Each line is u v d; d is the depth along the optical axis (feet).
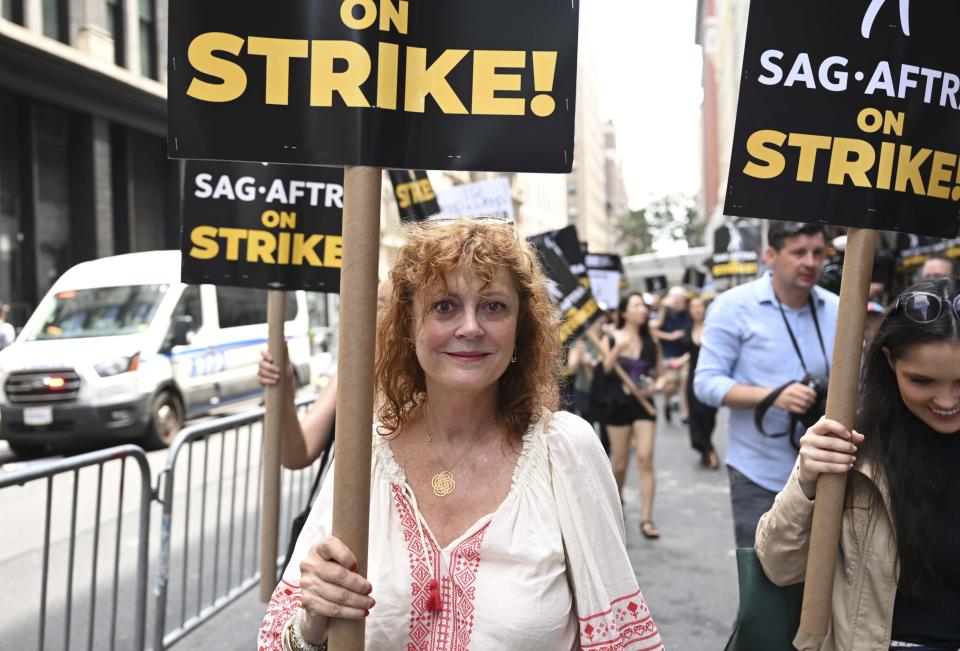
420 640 5.06
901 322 5.98
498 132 5.27
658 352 22.24
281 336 10.48
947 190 6.18
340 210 10.76
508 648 4.95
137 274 35.88
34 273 68.44
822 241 10.68
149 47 77.05
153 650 12.12
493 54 5.27
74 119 71.26
